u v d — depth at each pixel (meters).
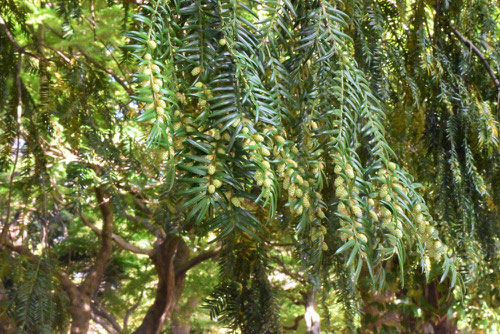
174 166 0.51
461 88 1.24
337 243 1.02
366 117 0.67
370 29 1.12
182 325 7.22
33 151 1.93
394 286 1.48
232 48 0.59
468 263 1.13
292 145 0.61
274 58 0.67
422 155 1.28
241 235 1.43
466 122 1.23
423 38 1.23
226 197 0.55
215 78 0.57
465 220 1.15
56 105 1.84
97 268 5.04
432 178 1.26
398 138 1.20
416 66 1.25
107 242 4.98
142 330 5.18
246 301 1.58
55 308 1.71
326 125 0.63
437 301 2.08
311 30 0.67
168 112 0.51
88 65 1.91
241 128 0.54
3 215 3.64
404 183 0.63
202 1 0.62
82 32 2.90
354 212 0.57
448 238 1.14
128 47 0.51
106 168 1.70
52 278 1.76
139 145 1.84
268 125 0.60
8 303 1.63
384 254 0.58
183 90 0.57
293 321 8.48
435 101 1.29
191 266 5.54
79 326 4.86
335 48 0.66
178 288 5.52
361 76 0.67
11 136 1.92
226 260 1.54
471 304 1.94
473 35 1.36
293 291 4.80
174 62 0.58
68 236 7.41
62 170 3.72
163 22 0.54
